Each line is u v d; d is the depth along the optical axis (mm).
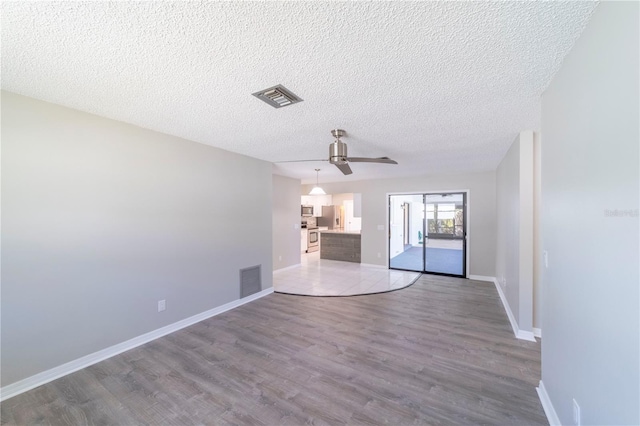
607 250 1068
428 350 2672
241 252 4035
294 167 5191
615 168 1004
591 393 1212
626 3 929
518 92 1962
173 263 3113
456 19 1211
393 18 1207
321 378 2217
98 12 1168
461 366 2385
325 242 7980
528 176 2916
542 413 1823
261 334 3037
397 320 3445
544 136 1931
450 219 6359
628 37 917
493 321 3410
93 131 2445
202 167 3436
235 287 3932
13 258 2031
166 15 1189
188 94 2018
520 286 2957
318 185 7691
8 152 2004
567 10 1160
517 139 3049
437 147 3564
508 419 1773
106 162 2533
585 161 1256
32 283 2117
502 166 4328
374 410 1855
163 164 2998
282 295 4516
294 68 1649
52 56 1525
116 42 1393
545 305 1897
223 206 3738
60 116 2246
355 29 1284
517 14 1182
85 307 2404
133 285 2746
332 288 4945
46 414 1834
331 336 2986
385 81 1810
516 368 2350
